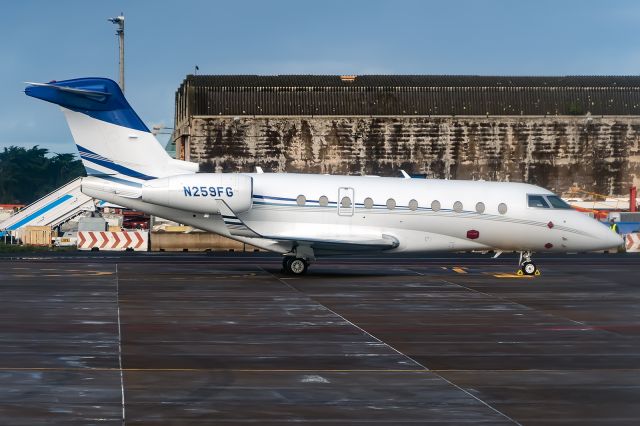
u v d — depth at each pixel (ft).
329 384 111.14
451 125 507.71
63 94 236.84
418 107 512.22
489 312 177.58
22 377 112.37
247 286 213.46
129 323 155.94
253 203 241.14
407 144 506.48
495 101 517.96
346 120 503.61
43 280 219.82
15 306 174.81
